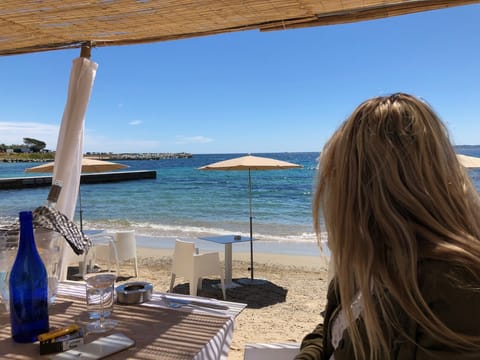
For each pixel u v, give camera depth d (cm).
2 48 319
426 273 64
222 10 230
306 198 2050
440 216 69
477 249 65
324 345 113
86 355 123
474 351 59
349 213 73
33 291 137
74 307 172
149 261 769
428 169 71
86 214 1709
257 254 849
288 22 249
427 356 62
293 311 473
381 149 73
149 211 1772
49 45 309
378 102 81
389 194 71
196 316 162
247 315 458
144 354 126
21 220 140
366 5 221
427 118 76
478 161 358
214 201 2036
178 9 230
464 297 61
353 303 76
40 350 126
